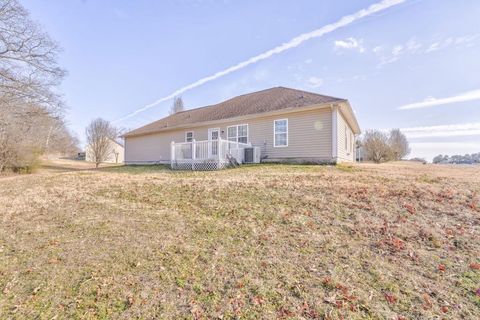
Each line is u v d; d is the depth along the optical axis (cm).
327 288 251
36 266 311
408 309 219
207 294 248
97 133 2886
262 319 214
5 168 1608
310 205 488
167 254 329
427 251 315
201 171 1091
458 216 412
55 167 2277
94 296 251
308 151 1188
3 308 237
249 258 313
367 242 342
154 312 226
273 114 1277
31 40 1551
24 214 530
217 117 1523
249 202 523
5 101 1509
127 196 628
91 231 416
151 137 1945
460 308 219
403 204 471
